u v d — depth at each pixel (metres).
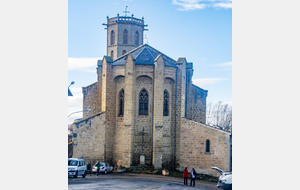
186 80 55.03
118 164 49.59
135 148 50.44
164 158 51.19
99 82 57.41
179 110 52.31
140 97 51.41
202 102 60.81
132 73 50.16
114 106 52.41
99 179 38.72
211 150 50.09
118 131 51.81
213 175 49.56
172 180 41.94
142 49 55.69
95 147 50.72
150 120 51.09
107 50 74.69
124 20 72.62
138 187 33.25
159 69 50.53
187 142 51.38
